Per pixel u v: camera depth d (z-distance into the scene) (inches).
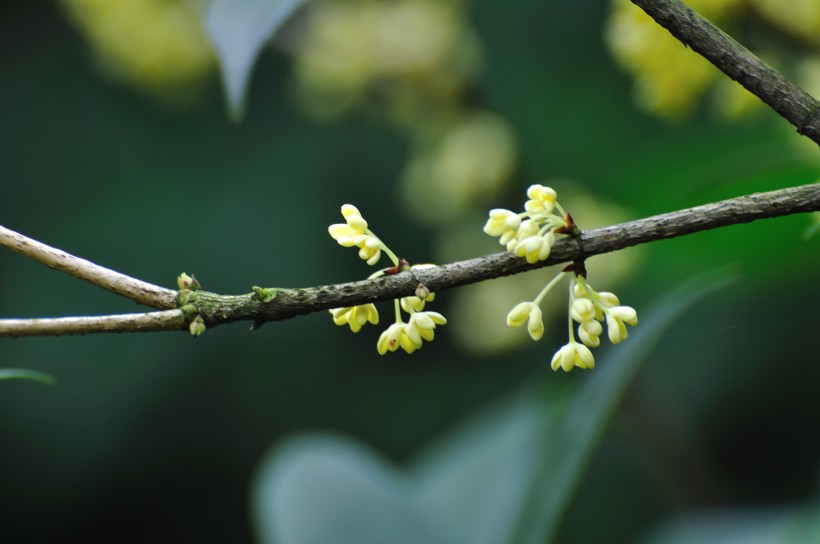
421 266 21.9
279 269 66.5
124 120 70.8
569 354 22.0
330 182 67.4
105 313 68.1
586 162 46.9
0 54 72.2
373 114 43.2
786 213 21.4
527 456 33.0
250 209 67.7
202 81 46.4
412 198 41.6
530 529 28.0
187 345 69.7
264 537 31.9
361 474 33.7
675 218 21.6
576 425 28.5
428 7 40.1
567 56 50.7
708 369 55.6
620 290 37.7
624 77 49.2
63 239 68.5
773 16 27.0
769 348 54.9
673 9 21.7
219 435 70.3
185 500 70.9
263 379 69.6
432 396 65.9
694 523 28.2
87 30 45.2
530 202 21.7
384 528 32.1
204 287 66.7
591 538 58.2
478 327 39.1
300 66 42.8
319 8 40.7
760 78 21.5
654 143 37.2
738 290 38.9
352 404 67.7
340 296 21.7
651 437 36.7
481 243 39.8
